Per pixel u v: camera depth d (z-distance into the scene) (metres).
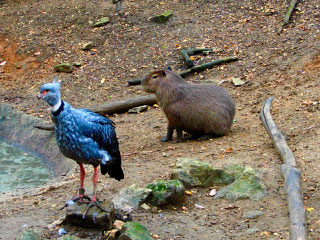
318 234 7.55
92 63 11.15
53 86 7.42
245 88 10.17
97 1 12.33
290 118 9.27
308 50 10.46
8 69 11.27
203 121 9.15
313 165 8.30
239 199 7.98
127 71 10.93
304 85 9.89
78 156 7.55
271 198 7.98
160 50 11.19
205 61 10.82
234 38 11.14
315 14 11.13
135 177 8.39
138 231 7.55
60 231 7.66
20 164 9.51
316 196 7.92
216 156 8.69
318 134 8.80
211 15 11.70
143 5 12.09
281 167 8.24
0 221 7.81
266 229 7.65
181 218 7.81
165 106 9.21
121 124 9.84
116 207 7.88
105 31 11.65
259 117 9.32
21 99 10.59
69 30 11.77
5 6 12.44
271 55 10.61
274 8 11.53
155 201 7.93
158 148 9.13
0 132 10.27
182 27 11.54
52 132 9.84
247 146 8.84
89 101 10.42
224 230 7.67
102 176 8.48
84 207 7.69
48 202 8.09
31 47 11.49
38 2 12.48
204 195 8.07
